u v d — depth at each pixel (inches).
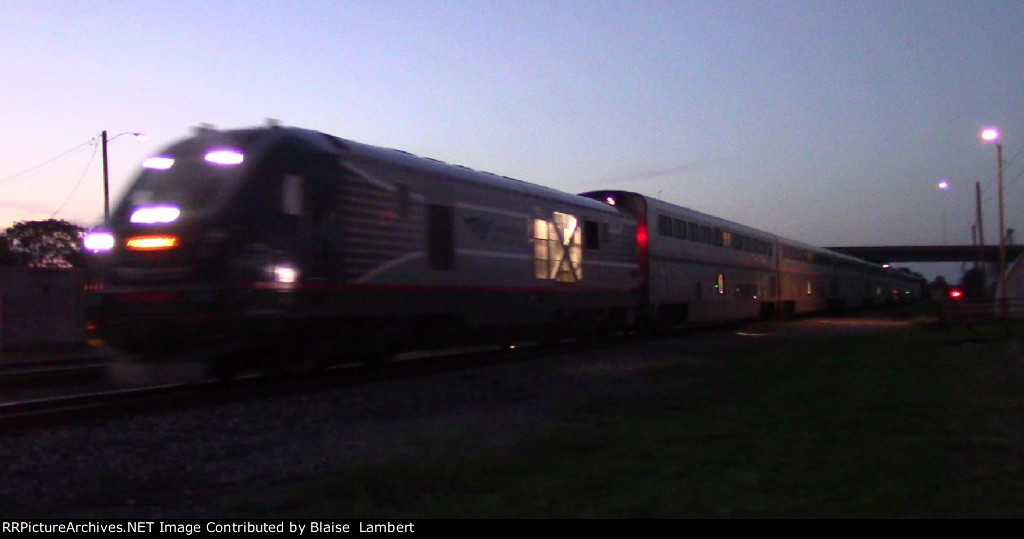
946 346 814.5
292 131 515.8
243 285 472.1
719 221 1317.7
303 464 342.0
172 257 471.5
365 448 370.0
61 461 334.3
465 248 652.7
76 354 1016.9
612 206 962.1
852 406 438.0
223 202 476.1
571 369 661.3
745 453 332.8
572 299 823.1
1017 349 741.9
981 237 1831.9
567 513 257.0
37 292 1123.3
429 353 806.5
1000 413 414.0
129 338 477.7
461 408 484.7
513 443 377.7
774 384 534.9
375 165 563.8
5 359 921.5
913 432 370.0
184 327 464.8
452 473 306.3
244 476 324.5
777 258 1625.2
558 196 814.5
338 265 524.7
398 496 284.4
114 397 496.4
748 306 1424.7
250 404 454.9
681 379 601.3
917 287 3971.5
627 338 1017.5
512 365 673.0
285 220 494.6
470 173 679.7
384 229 564.4
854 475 292.5
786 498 266.4
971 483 279.7
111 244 488.4
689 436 369.7
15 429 381.1
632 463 320.8
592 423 420.2
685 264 1152.2
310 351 538.6
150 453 354.0
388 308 567.2
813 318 1756.9
